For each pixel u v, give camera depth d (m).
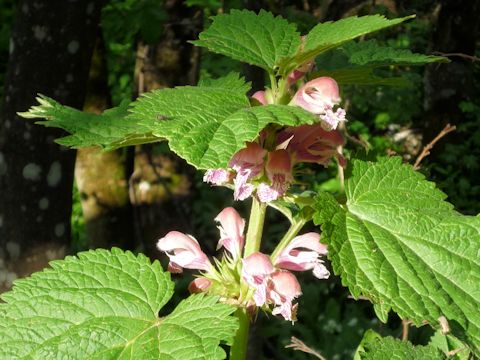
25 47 0.62
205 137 0.21
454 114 1.44
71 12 0.62
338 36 0.24
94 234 1.04
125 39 0.80
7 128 0.64
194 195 1.07
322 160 0.28
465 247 0.24
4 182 0.64
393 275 0.24
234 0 0.65
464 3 1.08
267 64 0.26
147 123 0.21
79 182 1.03
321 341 1.04
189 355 0.24
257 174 0.26
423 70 1.57
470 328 0.22
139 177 1.04
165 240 0.31
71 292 0.27
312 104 0.26
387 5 0.63
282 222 1.26
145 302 0.27
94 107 1.00
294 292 0.28
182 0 0.95
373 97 1.51
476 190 1.46
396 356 0.31
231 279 0.30
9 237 0.64
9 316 0.26
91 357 0.25
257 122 0.21
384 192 0.26
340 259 0.24
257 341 0.70
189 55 0.99
